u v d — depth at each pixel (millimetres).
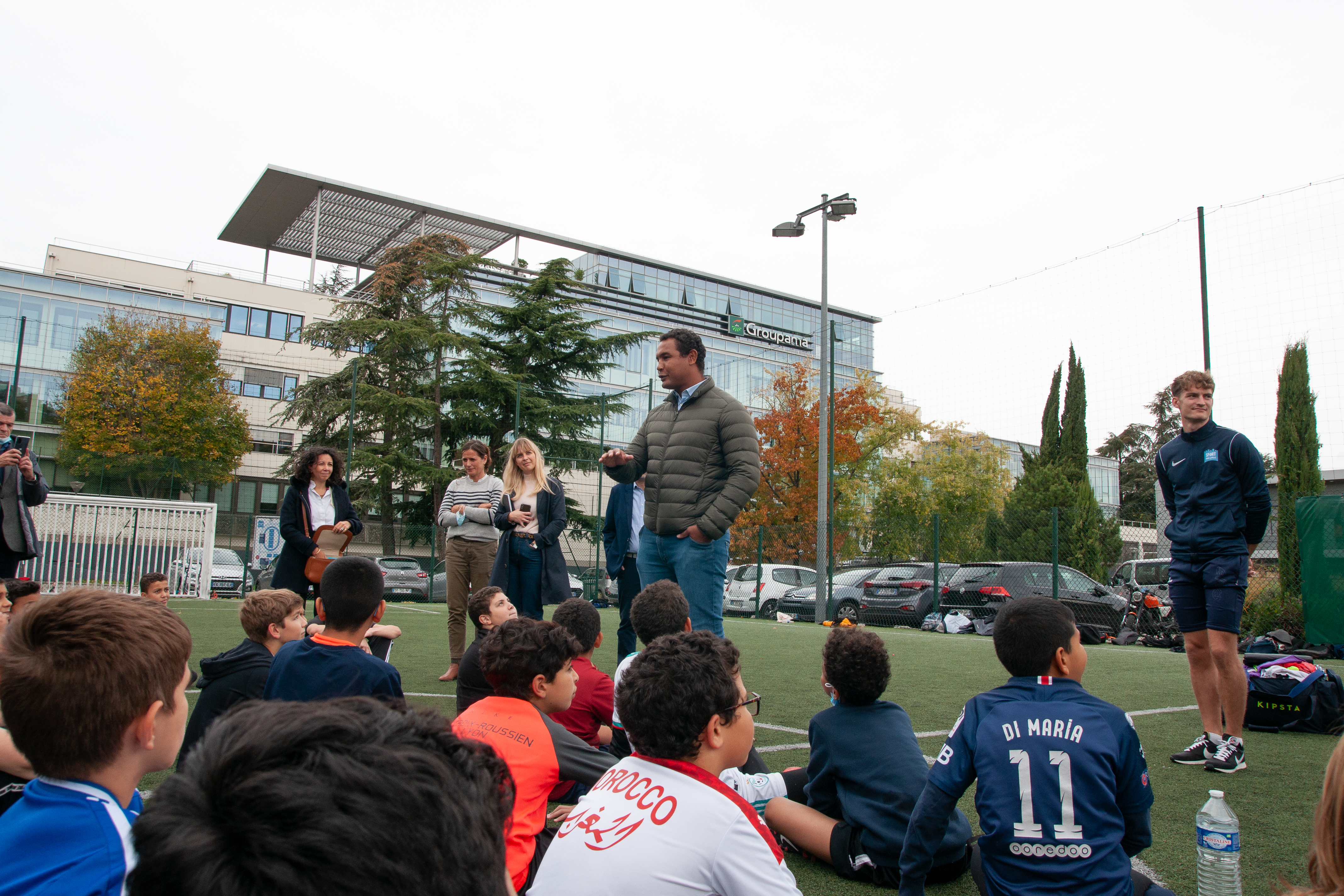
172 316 32125
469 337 28469
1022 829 1953
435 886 544
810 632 11188
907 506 29141
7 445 5305
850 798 2553
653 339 54500
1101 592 12945
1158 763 3900
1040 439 23656
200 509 14930
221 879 471
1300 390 13211
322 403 27891
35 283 34531
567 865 1521
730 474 4215
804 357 59500
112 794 1174
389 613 12578
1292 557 10391
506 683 2359
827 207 16406
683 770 1614
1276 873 2516
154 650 1183
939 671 6926
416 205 44281
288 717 577
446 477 26625
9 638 1164
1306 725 4621
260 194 42688
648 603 3229
